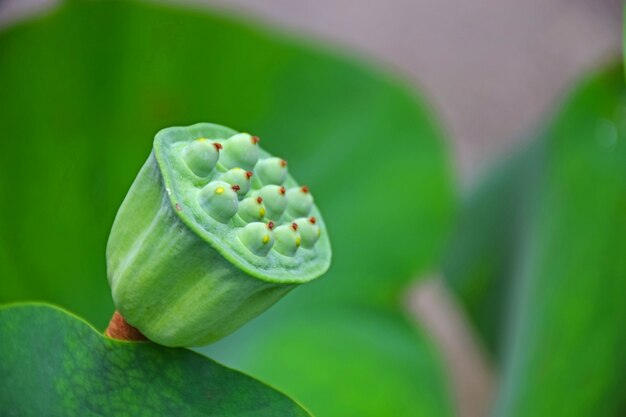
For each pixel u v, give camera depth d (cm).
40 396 72
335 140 122
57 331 72
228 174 70
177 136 71
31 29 102
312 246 72
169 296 70
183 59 110
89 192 105
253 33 112
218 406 73
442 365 122
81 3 103
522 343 119
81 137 105
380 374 117
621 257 117
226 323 70
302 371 114
